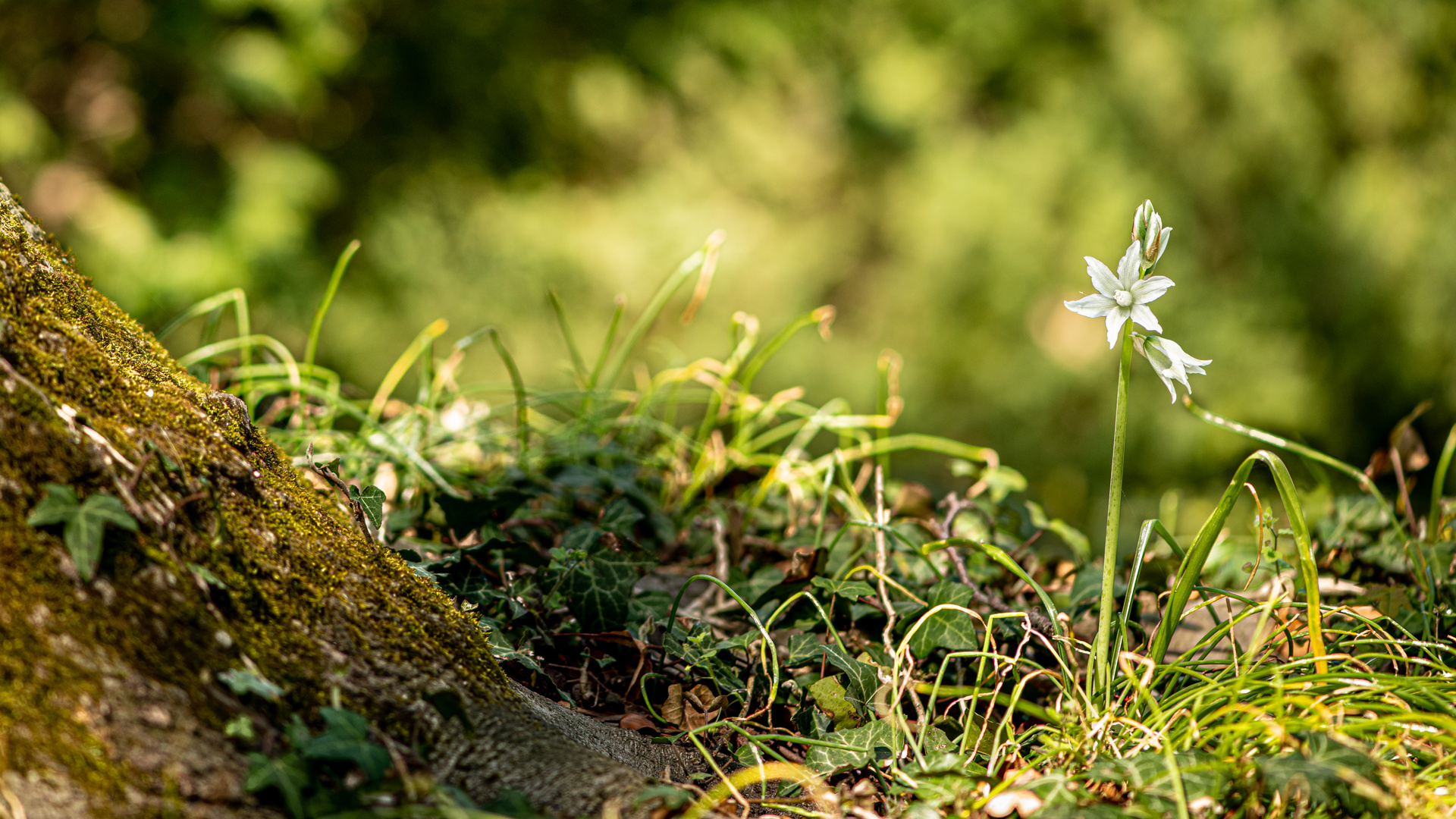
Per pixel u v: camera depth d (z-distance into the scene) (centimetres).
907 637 193
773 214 686
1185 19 666
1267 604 189
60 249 186
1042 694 200
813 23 695
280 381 225
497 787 180
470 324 584
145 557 178
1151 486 581
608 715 194
